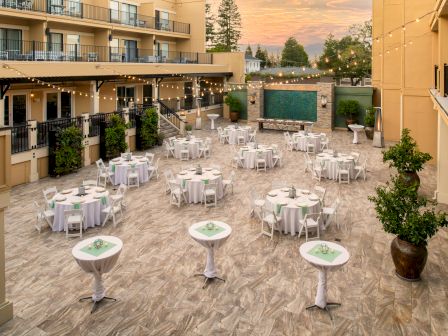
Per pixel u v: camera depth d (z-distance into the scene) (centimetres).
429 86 1803
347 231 1027
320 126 2678
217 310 685
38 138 1555
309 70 3956
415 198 764
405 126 1873
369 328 636
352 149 2080
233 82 3219
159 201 1277
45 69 1705
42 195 1317
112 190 1396
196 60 3058
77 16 2238
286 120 2597
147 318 663
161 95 2891
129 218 1123
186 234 1010
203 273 801
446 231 1018
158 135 2175
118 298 720
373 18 2592
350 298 719
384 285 762
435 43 1647
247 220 1105
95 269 673
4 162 654
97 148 1814
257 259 870
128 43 2783
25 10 1895
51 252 905
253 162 1708
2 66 1485
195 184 1241
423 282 772
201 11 3180
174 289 751
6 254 892
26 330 632
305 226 941
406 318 660
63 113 2136
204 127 2822
